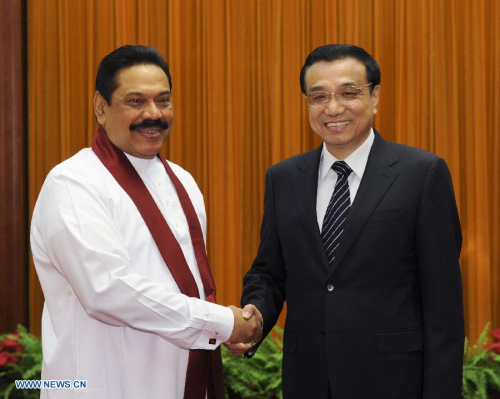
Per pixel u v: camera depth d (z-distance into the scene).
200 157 4.38
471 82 4.32
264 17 4.36
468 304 4.29
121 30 4.33
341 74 2.25
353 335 2.17
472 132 4.32
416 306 2.21
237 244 4.34
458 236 2.28
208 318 2.10
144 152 2.21
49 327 2.18
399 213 2.19
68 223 2.02
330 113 2.24
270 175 2.50
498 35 4.30
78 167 2.16
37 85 4.32
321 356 2.22
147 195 2.21
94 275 1.98
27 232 4.36
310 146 4.39
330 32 4.35
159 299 2.03
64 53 4.31
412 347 2.16
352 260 2.20
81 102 4.34
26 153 4.39
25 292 4.33
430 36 4.30
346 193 2.29
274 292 2.49
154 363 2.13
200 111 4.37
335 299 2.20
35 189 4.33
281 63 4.35
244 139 4.37
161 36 4.37
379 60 4.34
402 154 2.29
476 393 3.64
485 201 4.28
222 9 4.34
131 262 2.12
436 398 2.07
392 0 4.35
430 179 2.21
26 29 4.37
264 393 3.84
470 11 4.32
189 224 2.31
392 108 4.37
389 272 2.18
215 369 2.28
